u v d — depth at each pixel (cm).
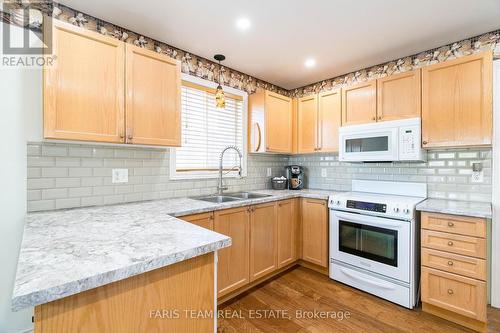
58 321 69
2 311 151
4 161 152
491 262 207
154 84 185
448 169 229
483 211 171
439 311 189
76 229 118
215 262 105
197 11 179
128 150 203
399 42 225
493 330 174
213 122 274
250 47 236
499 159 204
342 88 275
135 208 179
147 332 86
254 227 232
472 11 178
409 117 224
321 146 296
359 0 167
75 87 150
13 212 154
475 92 191
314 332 173
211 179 265
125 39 203
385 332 172
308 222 277
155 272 87
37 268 73
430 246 190
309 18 188
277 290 232
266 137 288
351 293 226
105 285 77
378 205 216
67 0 166
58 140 155
